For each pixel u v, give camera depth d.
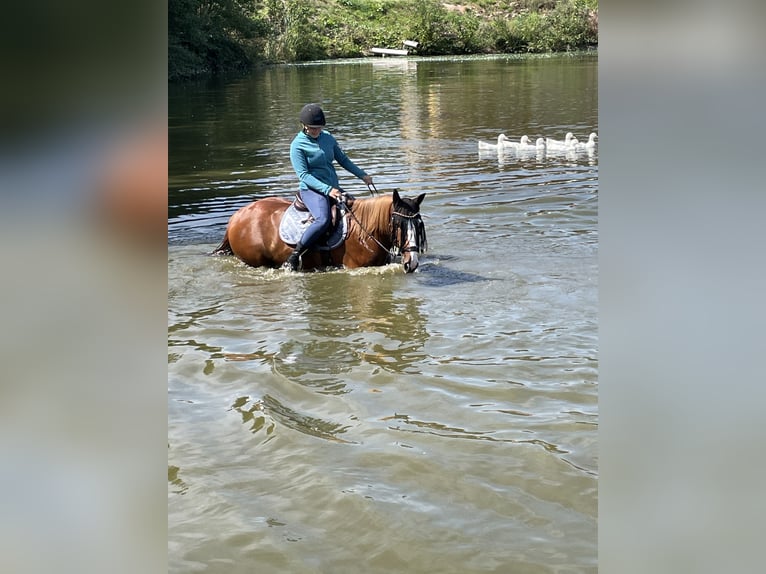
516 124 19.91
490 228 9.59
